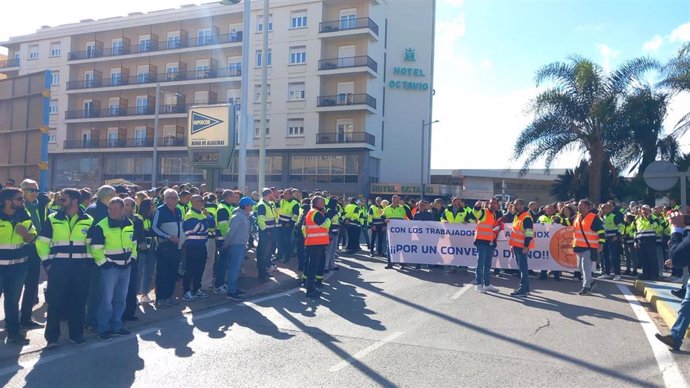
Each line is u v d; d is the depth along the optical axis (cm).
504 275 1387
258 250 1162
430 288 1133
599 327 809
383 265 1522
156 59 4947
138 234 894
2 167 1168
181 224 929
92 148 5016
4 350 639
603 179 2736
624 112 2552
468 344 697
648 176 1144
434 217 1652
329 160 4403
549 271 1391
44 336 652
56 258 652
